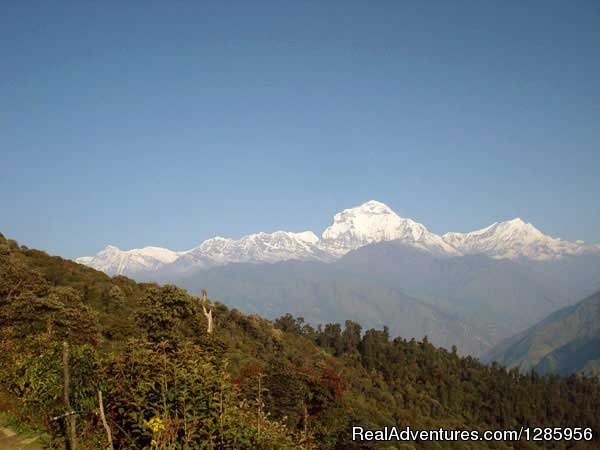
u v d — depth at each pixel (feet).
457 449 241.55
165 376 45.32
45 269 177.37
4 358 63.52
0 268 109.70
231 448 44.70
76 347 56.44
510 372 501.15
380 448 112.27
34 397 52.70
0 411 53.62
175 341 89.25
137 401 44.73
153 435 42.75
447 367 442.09
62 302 97.96
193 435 43.24
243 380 108.68
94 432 48.73
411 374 395.34
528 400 421.59
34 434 51.13
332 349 392.68
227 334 215.51
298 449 55.01
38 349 62.75
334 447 100.73
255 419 53.52
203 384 45.68
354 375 314.14
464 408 384.47
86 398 50.62
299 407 103.19
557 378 522.47
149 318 103.86
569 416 419.74
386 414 244.83
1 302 88.38
